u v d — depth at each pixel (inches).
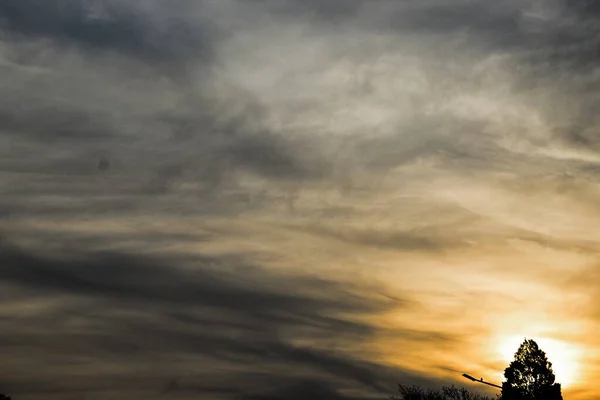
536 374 2310.5
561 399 2310.5
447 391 2667.3
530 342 2362.2
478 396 2667.3
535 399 2289.6
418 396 2687.0
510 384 2324.1
